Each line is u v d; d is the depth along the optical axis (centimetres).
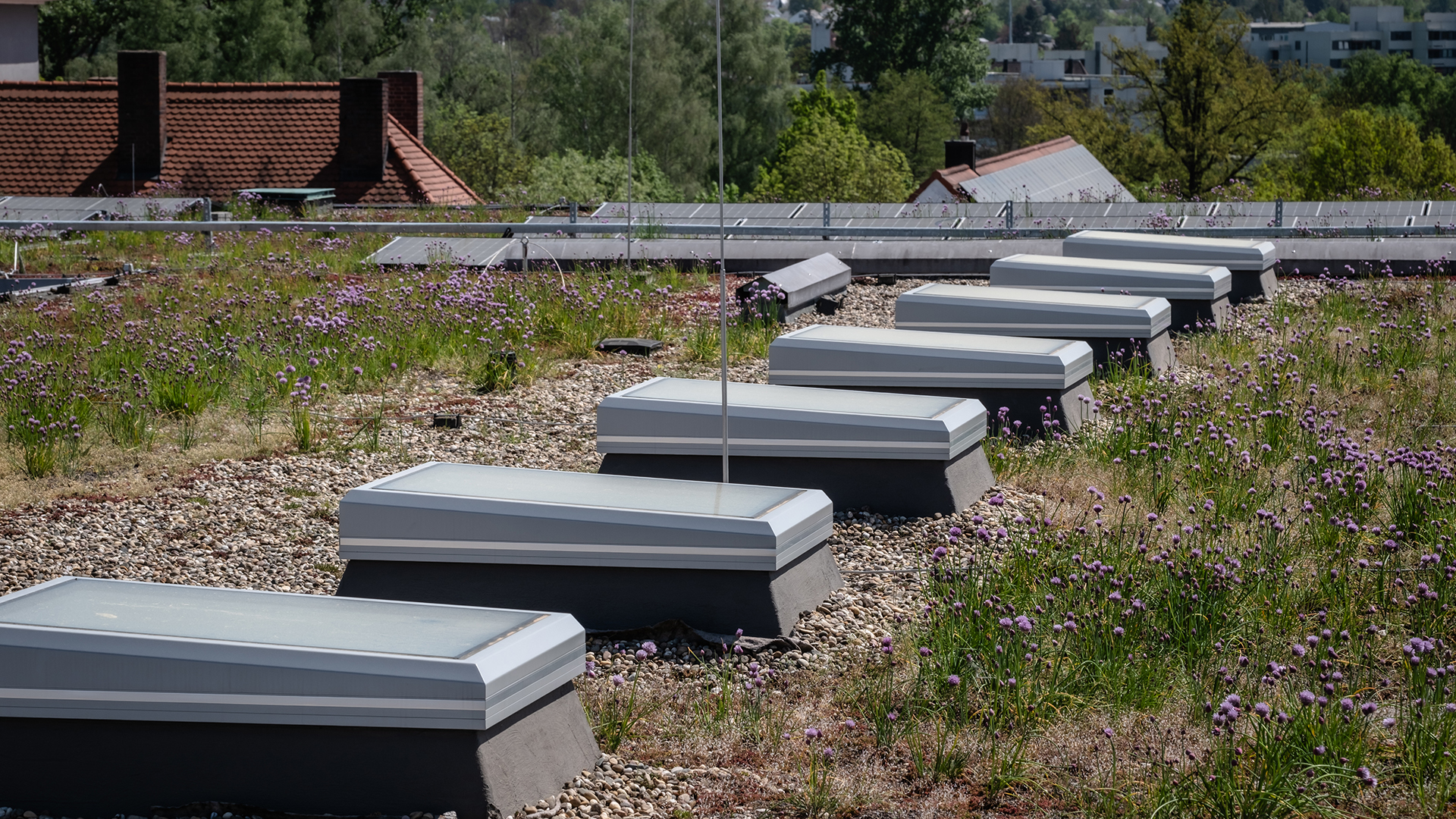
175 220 2184
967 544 678
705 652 557
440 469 650
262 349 1120
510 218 2347
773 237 1895
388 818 413
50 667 426
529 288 1401
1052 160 3978
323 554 689
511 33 12288
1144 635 546
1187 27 5344
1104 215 1981
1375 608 556
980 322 1081
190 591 489
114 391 982
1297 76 5459
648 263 1666
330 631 441
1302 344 1115
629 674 540
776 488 621
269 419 959
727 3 6462
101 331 1223
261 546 700
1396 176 5709
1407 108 9725
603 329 1269
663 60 6056
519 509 581
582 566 579
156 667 421
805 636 568
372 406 1005
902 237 1850
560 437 920
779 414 733
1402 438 855
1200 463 784
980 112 12075
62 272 1761
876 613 597
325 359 1083
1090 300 1078
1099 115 5794
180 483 809
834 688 523
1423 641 488
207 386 1009
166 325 1223
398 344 1155
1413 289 1409
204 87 3144
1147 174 5541
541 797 430
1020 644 512
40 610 458
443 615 464
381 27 6000
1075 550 644
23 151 3041
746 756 467
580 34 6275
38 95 3139
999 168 3659
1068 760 455
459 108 5969
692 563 565
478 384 1077
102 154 3028
